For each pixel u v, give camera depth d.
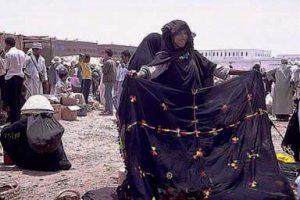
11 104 10.59
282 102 14.43
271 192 4.49
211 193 4.59
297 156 6.41
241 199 4.31
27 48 20.06
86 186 6.19
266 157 4.89
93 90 19.56
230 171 4.74
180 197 4.60
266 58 25.48
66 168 7.14
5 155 7.35
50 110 7.20
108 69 14.73
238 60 26.12
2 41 17.33
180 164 4.70
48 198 5.68
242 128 4.98
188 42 5.02
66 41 34.03
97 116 14.43
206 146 4.85
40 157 6.98
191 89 4.97
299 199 4.57
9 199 5.22
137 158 4.60
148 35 5.67
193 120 4.89
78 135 10.56
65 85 17.64
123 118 4.77
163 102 4.82
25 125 7.07
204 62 5.29
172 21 4.98
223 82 5.10
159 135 4.78
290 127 6.36
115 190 5.46
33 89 11.96
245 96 5.06
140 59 5.58
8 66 10.46
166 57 4.98
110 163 7.70
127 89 4.77
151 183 4.63
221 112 4.98
